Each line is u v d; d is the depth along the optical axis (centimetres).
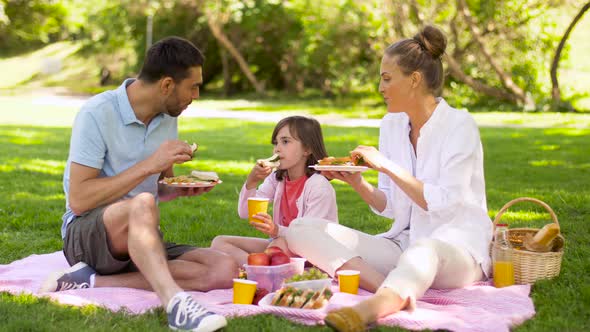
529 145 1374
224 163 1112
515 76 2505
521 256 408
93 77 4116
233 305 357
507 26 2470
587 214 666
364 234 419
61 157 1163
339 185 908
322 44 2697
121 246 382
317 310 345
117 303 367
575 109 2370
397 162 428
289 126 460
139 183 391
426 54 403
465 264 384
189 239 587
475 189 413
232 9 2930
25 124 1817
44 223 632
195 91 408
